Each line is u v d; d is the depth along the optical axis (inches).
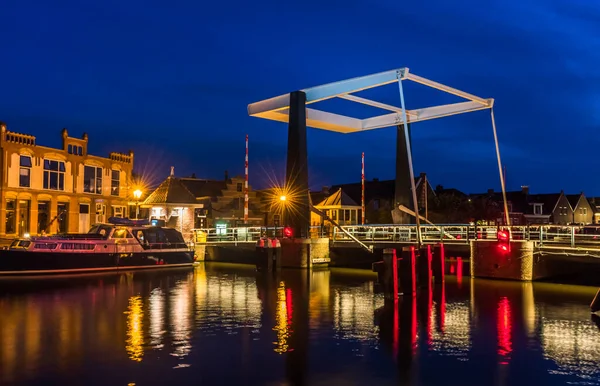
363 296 813.9
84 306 711.7
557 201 3267.7
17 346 492.4
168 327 577.6
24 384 389.4
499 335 547.8
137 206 1387.8
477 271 1057.5
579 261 987.3
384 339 529.0
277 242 1196.5
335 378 410.0
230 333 550.9
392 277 778.8
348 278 1066.7
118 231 1206.9
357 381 403.5
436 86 1000.9
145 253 1235.2
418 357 464.4
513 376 413.1
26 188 1412.4
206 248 1536.7
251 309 693.3
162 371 421.1
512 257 1017.5
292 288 909.2
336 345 504.4
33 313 657.6
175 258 1291.8
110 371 419.5
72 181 1549.0
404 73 954.7
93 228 1229.7
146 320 615.8
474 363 447.2
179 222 1662.2
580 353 477.1
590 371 424.5
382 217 2439.7
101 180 1648.6
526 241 1005.2
